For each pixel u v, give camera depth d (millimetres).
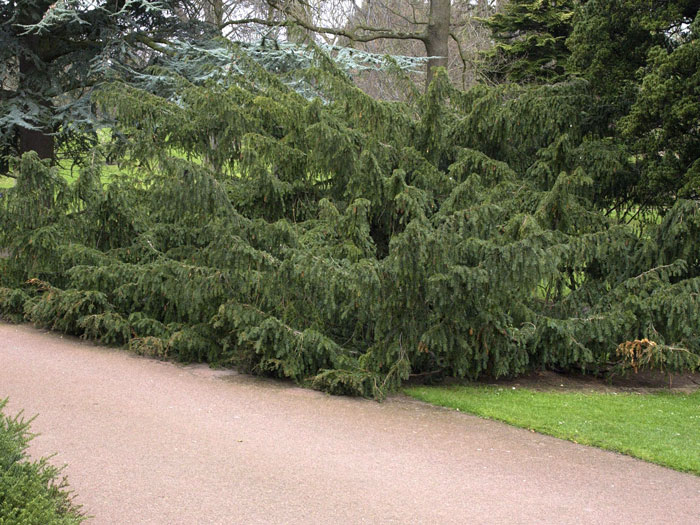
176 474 5117
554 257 7371
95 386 7469
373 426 6660
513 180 11141
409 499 4879
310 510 4609
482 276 7277
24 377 7617
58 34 18141
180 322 9523
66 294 9508
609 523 4637
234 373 8555
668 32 11961
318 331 8641
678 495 5211
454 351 8406
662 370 9312
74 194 10750
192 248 10359
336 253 9125
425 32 20125
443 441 6293
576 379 9703
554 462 5848
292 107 10914
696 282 8633
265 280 8156
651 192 11414
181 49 16547
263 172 10211
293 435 6227
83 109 16281
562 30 24734
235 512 4512
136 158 10672
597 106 12367
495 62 25344
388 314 7855
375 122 11078
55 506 3500
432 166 10891
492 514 4691
